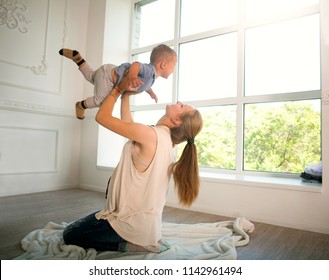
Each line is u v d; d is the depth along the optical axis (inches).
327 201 75.1
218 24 123.6
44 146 131.3
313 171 84.1
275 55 106.9
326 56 76.4
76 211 94.1
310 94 95.7
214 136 119.6
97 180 138.6
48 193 125.6
